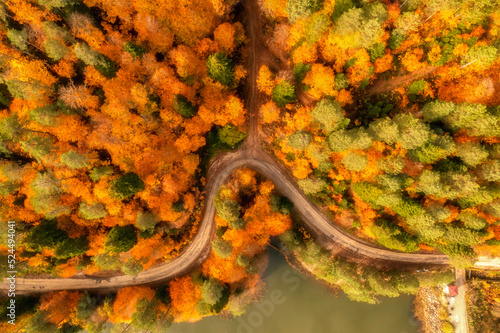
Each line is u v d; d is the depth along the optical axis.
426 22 44.94
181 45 46.84
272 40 51.22
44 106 44.22
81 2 43.25
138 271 52.19
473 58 43.75
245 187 56.03
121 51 45.44
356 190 51.16
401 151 47.50
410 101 49.31
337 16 43.44
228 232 52.09
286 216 55.38
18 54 43.66
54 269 51.09
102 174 46.50
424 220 48.66
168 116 47.16
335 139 46.06
